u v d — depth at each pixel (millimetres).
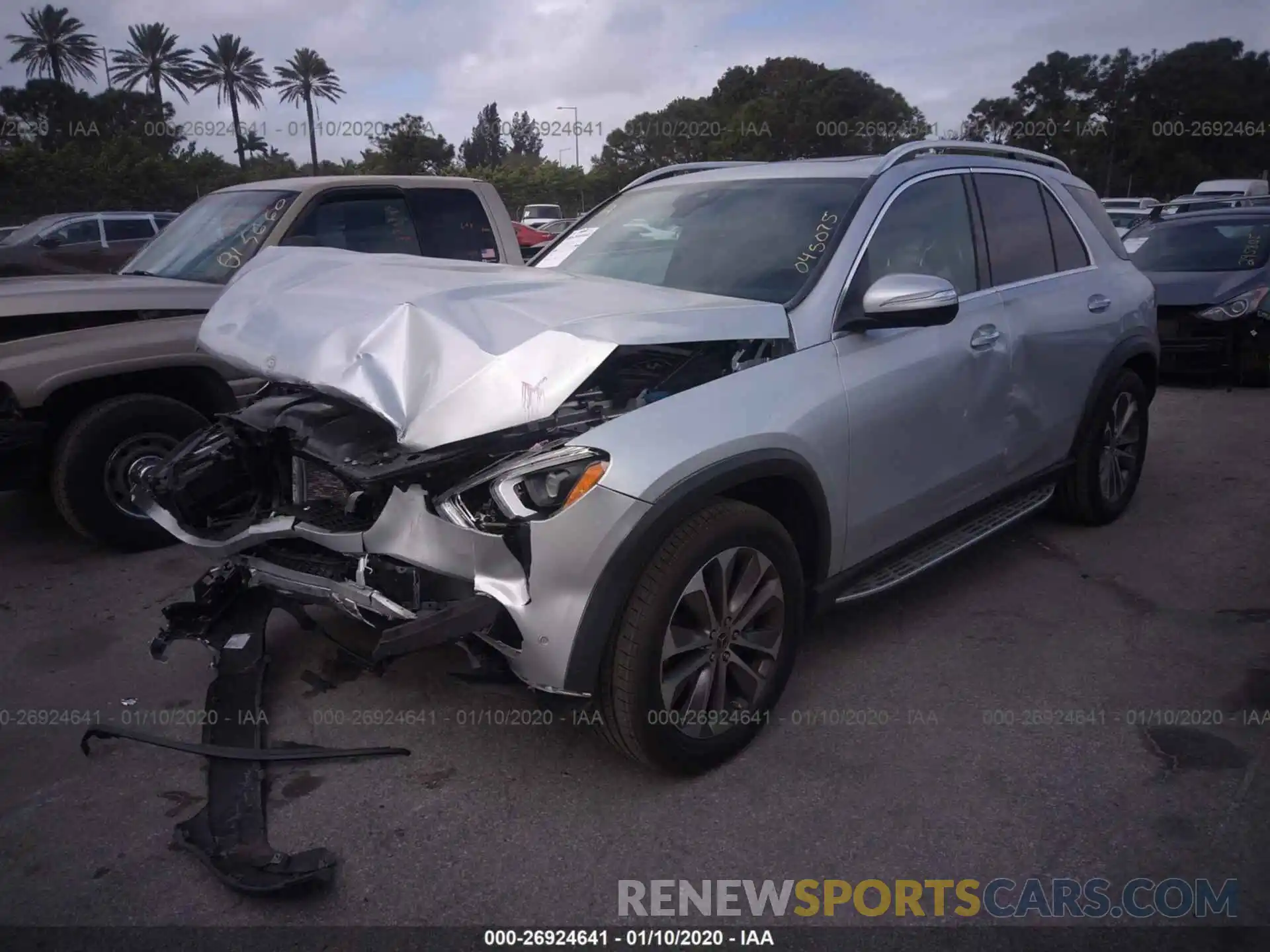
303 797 3111
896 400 3652
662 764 3066
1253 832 2900
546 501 2758
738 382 3193
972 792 3111
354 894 2705
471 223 6824
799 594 3373
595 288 3398
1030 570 4844
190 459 3768
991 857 2820
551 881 2748
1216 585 4641
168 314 5234
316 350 3020
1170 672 3848
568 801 3090
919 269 3979
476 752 3355
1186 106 50594
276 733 3455
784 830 2949
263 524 3309
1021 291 4453
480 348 2818
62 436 4973
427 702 3676
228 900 2688
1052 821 2969
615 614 2850
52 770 3301
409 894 2703
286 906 2664
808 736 3432
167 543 5344
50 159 30547
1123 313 5078
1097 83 51344
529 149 76188
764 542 3176
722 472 2992
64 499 4977
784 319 3385
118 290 5121
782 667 3381
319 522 3174
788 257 3738
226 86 54406
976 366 4059
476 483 2834
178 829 2904
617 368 3232
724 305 3275
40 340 4859
